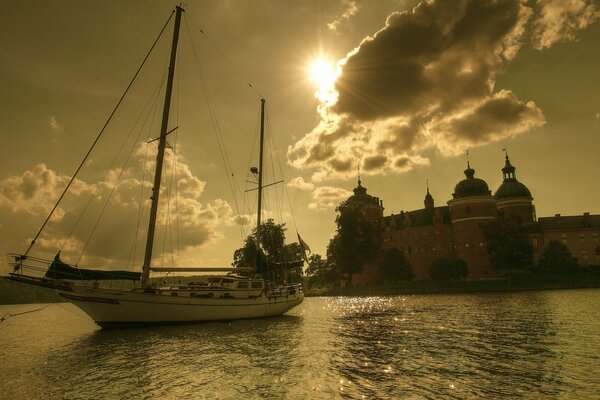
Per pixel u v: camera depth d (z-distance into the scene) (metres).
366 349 20.56
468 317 34.16
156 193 34.31
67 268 30.03
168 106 36.16
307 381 14.60
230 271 39.91
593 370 14.89
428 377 14.66
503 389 13.01
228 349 21.56
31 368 18.47
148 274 33.16
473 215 108.38
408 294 90.75
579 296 58.53
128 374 16.55
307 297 99.19
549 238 119.88
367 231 105.56
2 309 87.31
